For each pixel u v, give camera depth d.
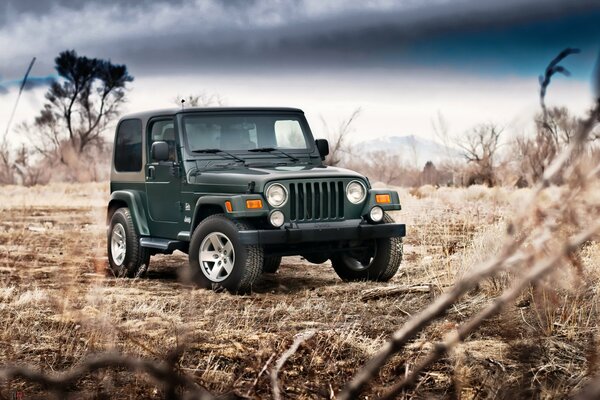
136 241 9.09
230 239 7.66
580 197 0.72
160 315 6.01
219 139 8.84
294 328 5.74
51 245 12.12
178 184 8.67
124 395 3.28
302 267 9.90
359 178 8.25
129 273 9.12
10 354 4.61
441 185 25.38
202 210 8.40
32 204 22.91
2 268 9.16
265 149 8.92
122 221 9.20
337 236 7.96
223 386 3.81
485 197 20.02
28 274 8.52
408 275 8.33
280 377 3.77
